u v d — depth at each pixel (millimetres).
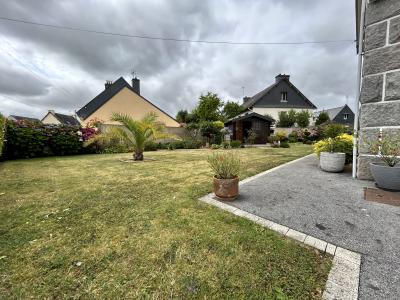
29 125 8891
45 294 1354
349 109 35250
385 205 2682
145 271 1556
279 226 2182
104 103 15453
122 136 7551
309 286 1385
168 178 4469
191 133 16781
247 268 1570
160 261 1664
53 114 27875
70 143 9609
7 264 1633
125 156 9047
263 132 18125
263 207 2703
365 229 2078
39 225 2285
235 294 1340
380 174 3285
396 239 1890
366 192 3197
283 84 24891
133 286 1415
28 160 7688
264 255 1717
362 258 1640
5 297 1328
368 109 3846
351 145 5004
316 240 1903
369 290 1329
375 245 1804
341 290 1339
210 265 1611
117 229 2182
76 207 2807
